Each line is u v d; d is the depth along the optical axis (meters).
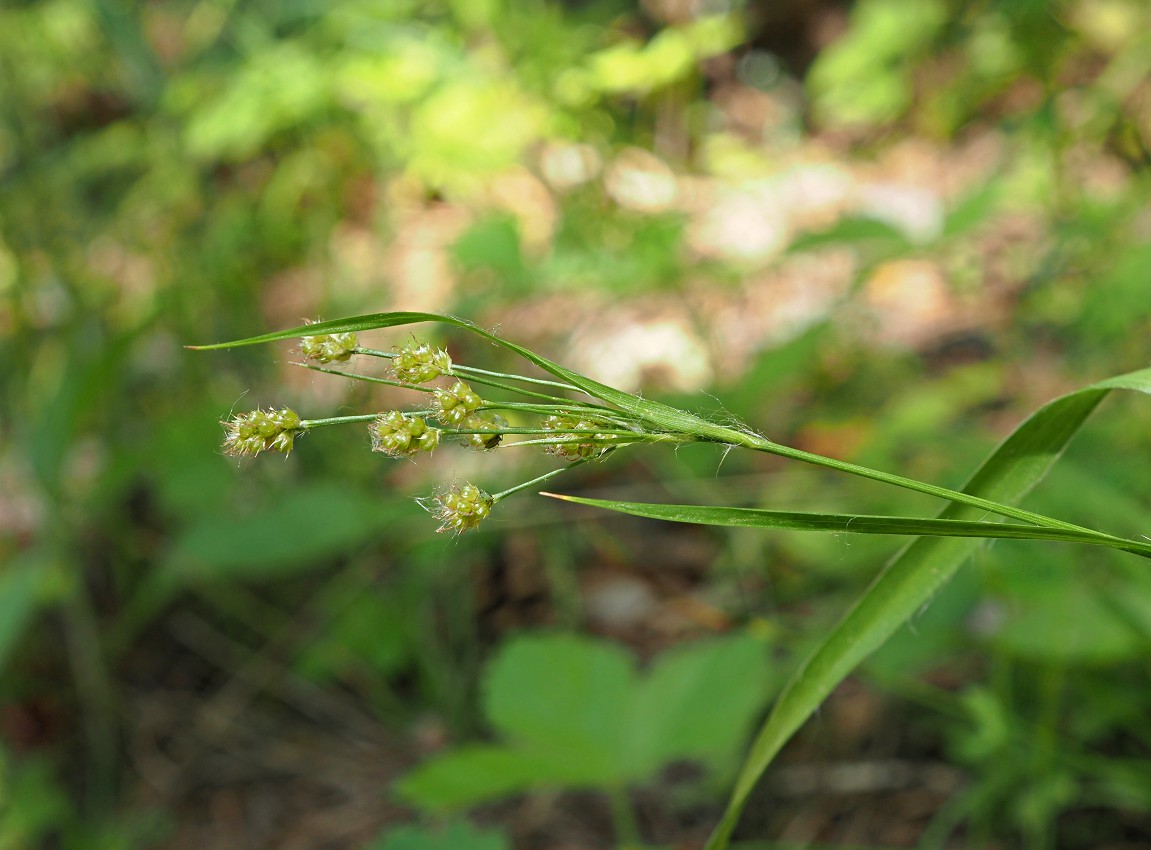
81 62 0.93
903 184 1.12
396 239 1.02
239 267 0.89
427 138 0.88
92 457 0.83
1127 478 0.57
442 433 0.26
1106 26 0.87
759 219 1.06
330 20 0.90
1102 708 0.49
